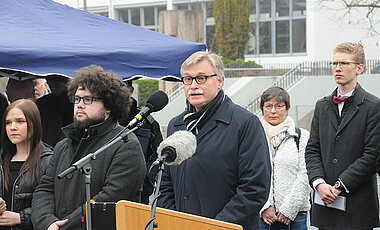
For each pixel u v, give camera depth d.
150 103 3.18
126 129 3.14
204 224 2.56
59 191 3.64
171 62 6.04
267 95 4.84
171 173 3.67
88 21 6.78
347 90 4.60
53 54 5.39
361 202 4.46
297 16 33.75
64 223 3.45
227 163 3.41
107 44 6.00
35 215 3.66
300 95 22.08
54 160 3.84
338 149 4.57
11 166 4.28
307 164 4.73
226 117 3.50
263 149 3.44
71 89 3.74
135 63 5.81
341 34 30.92
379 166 4.38
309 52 32.53
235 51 32.47
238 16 32.44
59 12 6.69
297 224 4.70
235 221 3.29
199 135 3.50
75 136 3.74
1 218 3.98
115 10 37.16
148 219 2.71
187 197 3.46
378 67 22.11
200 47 6.34
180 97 23.12
